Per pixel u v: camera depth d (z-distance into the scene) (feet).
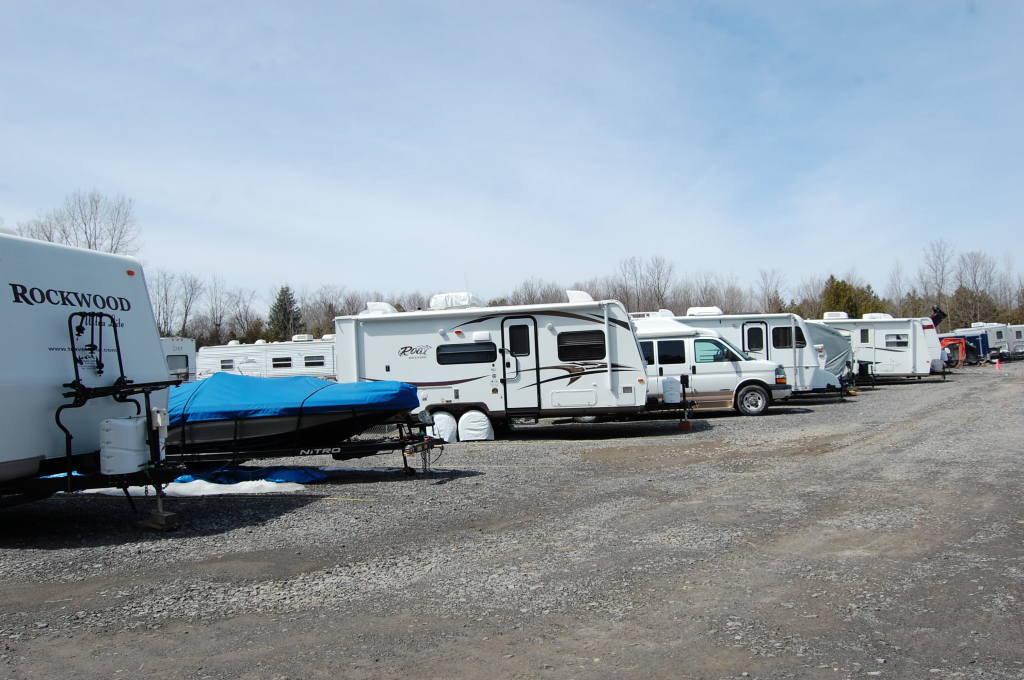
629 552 19.13
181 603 15.98
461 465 36.42
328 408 33.19
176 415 33.40
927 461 32.14
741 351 59.67
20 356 21.89
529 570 17.80
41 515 26.25
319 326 186.09
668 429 51.26
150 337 27.14
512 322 48.29
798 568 17.28
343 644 13.46
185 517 25.32
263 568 18.56
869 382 90.79
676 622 14.06
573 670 12.07
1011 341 160.45
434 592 16.31
